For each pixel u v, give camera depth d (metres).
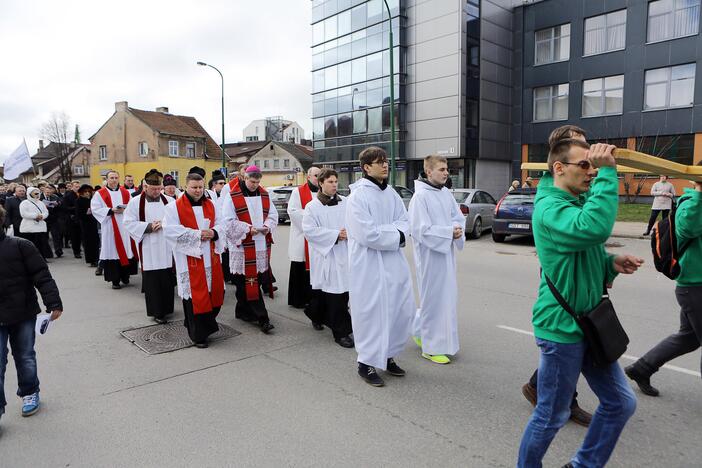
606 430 2.55
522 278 9.01
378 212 4.46
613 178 2.25
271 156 53.84
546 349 2.54
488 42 28.66
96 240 11.25
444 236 4.70
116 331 6.04
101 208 8.55
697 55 23.27
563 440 3.36
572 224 2.30
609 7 25.86
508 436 3.43
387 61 29.44
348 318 5.50
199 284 5.36
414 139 29.44
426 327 4.86
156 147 45.50
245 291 6.04
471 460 3.13
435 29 27.91
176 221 5.41
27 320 3.83
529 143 29.75
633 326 5.95
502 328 5.94
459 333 5.76
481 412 3.80
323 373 4.63
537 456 2.60
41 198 13.20
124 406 3.95
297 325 6.27
